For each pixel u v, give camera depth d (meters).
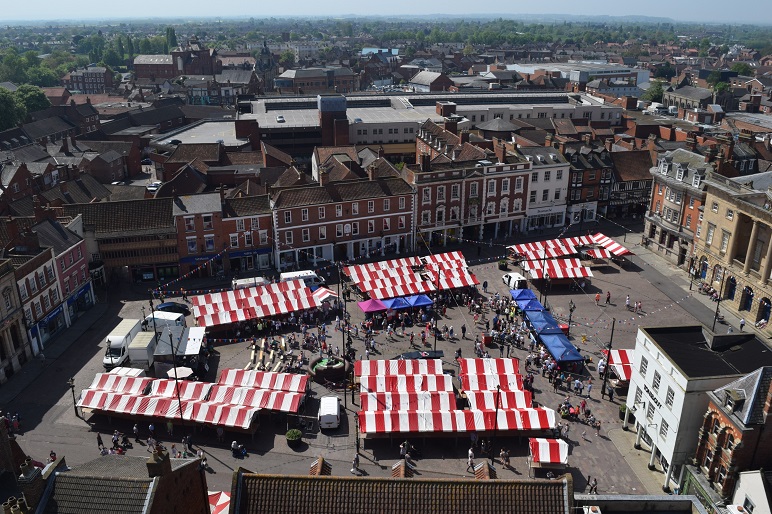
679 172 96.75
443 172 101.44
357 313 81.50
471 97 182.00
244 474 33.03
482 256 102.25
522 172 107.88
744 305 81.56
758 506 40.62
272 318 77.94
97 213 89.19
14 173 110.81
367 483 32.56
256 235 93.69
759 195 78.69
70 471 32.22
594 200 117.56
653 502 35.47
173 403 56.94
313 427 58.44
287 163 128.62
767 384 42.53
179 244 90.38
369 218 98.94
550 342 68.69
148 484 30.61
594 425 58.62
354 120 153.50
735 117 175.50
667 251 101.25
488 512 31.55
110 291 88.75
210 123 174.62
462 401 60.94
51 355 71.62
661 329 54.31
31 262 70.31
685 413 47.53
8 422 56.91
